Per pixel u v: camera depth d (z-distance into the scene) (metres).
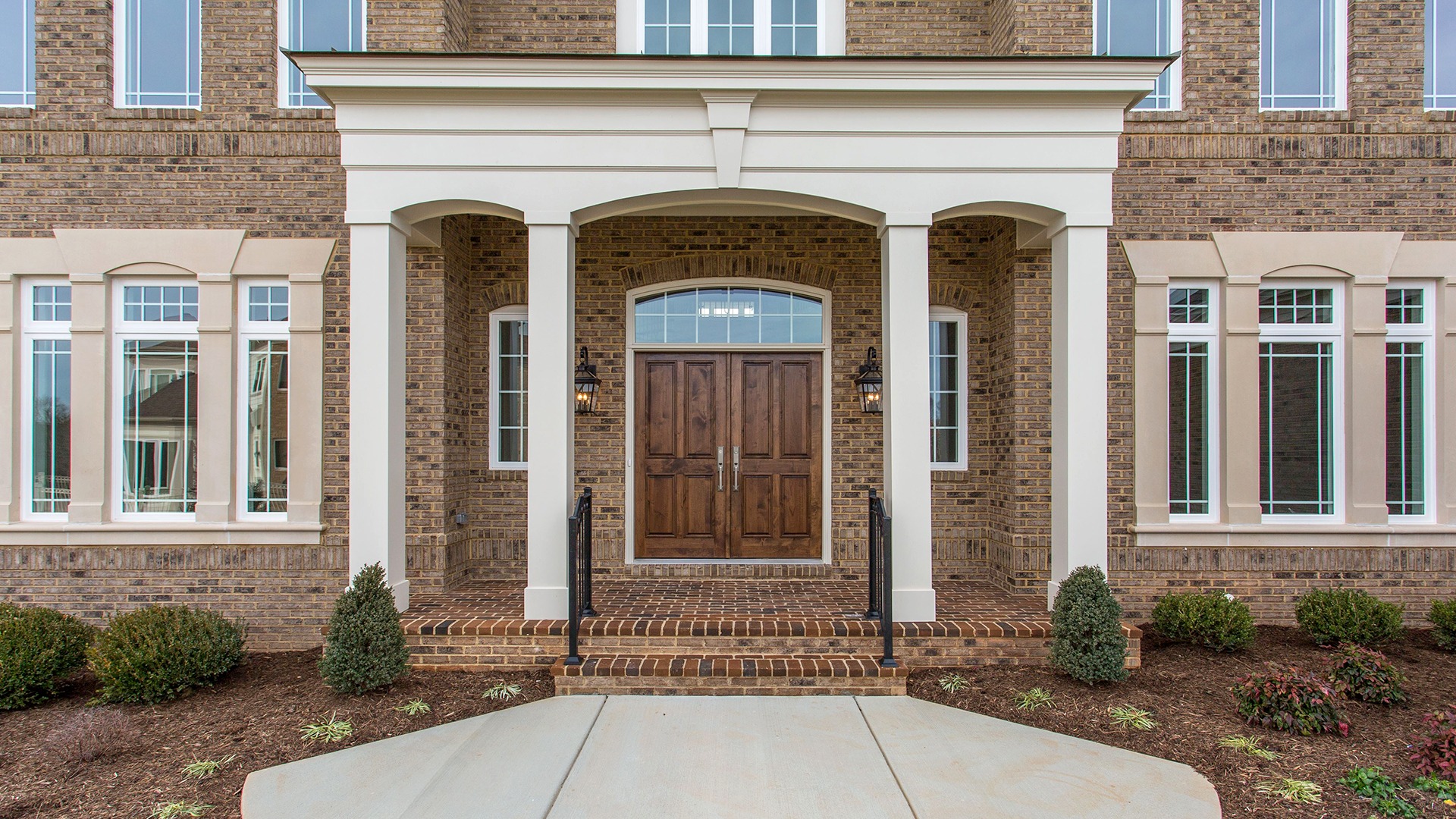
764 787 3.86
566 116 5.61
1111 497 6.48
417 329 6.54
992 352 7.05
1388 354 6.68
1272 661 5.53
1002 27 6.69
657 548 7.33
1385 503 6.52
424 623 5.45
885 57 5.39
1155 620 5.99
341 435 6.45
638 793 3.80
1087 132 5.59
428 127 5.58
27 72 6.56
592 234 7.20
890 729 4.54
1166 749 4.24
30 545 6.33
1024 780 3.92
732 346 7.33
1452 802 3.59
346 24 6.58
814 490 7.33
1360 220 6.50
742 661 5.21
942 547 7.09
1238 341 6.52
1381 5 6.50
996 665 5.43
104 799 3.78
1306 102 6.72
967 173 5.64
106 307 6.47
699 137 5.64
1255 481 6.49
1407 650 5.80
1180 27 6.62
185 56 6.62
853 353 7.18
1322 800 3.67
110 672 4.89
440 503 6.51
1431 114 6.47
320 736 4.42
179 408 6.61
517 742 4.35
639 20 7.05
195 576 6.40
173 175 6.45
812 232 7.21
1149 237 6.51
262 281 6.58
